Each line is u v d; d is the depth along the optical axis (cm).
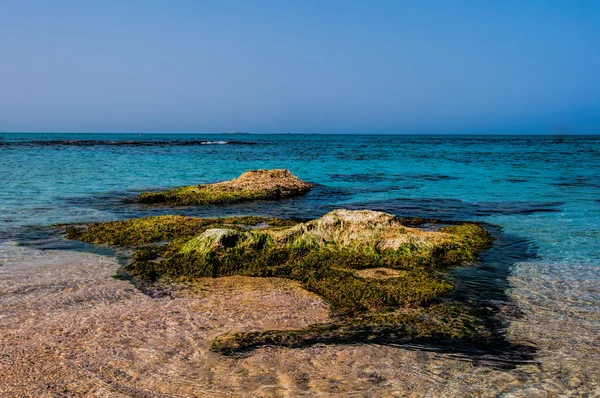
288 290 988
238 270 1105
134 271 1084
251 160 5409
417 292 942
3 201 2102
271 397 593
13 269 1093
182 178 3319
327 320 831
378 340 755
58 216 1772
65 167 3941
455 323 823
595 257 1263
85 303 890
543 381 639
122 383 618
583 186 2900
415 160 5597
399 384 626
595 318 852
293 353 707
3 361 663
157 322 808
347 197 2428
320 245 1202
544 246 1380
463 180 3300
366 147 10556
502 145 11656
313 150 8625
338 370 659
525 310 887
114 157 5538
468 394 607
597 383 636
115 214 1845
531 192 2622
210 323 808
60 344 720
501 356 707
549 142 14538
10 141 11262
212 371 653
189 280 1047
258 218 1673
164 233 1428
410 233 1266
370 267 1139
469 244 1323
